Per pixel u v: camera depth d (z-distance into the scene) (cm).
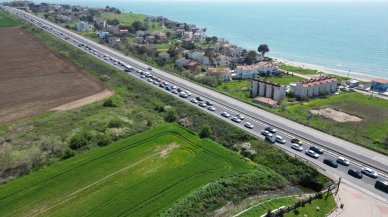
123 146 8406
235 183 6819
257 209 6016
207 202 6291
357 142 8650
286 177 7381
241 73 16512
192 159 7850
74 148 8244
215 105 11044
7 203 6244
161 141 8712
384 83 15238
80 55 17375
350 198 6538
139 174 7244
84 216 5934
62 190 6669
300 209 6034
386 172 7312
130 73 14600
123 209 6119
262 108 10912
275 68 17612
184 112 10581
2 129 9394
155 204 6259
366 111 12175
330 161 7588
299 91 13625
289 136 8925
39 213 6009
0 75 14600
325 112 11931
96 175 7188
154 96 12062
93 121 9788
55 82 13838
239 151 8412
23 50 18975
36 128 9438
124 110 10881
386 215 6078
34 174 7162
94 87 13300
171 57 18888
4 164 7481
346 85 16000
